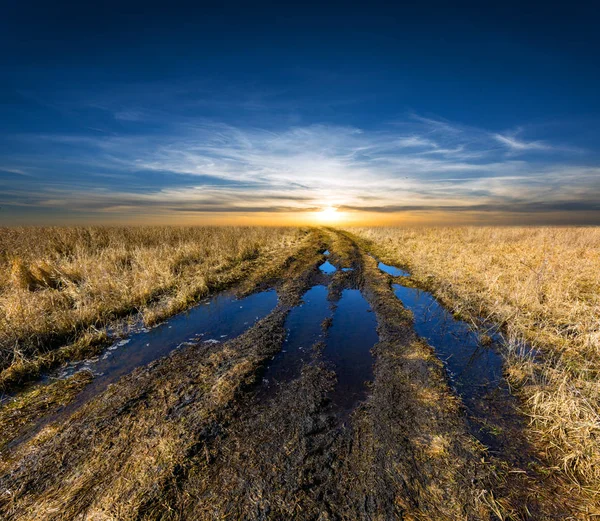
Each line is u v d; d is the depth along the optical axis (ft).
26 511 8.08
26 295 21.43
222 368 15.35
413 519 7.95
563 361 15.78
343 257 47.60
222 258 40.29
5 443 10.60
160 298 25.63
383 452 10.18
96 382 14.40
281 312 23.70
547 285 26.53
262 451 10.19
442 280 30.68
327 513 8.07
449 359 16.87
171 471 9.18
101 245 45.39
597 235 56.39
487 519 7.94
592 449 9.67
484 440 10.80
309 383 14.43
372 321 22.43
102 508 8.05
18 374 14.46
